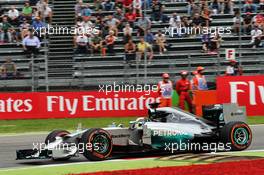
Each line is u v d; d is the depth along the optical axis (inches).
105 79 2598.4
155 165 1296.8
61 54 2792.8
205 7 2930.6
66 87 2610.7
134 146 1441.9
